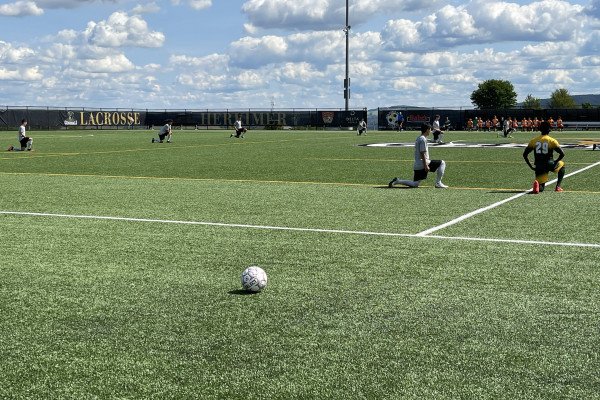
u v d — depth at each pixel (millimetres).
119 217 11023
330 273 7113
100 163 23781
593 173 19469
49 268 7383
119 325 5426
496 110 67750
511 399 4027
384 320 5520
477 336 5125
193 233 9523
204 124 77938
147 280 6844
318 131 68438
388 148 34312
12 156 27656
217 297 6219
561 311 5734
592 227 9875
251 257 7922
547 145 14453
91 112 73625
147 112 78125
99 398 4090
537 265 7434
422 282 6723
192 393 4152
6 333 5242
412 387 4207
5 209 11977
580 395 4082
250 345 4965
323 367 4539
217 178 18125
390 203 12766
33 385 4281
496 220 10594
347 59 71812
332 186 15969
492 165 22844
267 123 76250
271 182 16969
